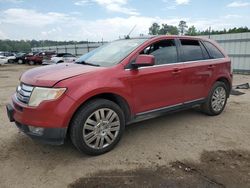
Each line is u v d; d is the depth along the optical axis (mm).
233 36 16500
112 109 3463
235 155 3463
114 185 2754
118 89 3469
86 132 3283
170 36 4387
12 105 3426
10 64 28750
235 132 4355
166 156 3426
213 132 4348
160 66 4035
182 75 4340
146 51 3939
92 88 3207
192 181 2816
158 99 4055
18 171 3045
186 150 3615
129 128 4516
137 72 3705
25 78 3426
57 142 3105
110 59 3828
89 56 4375
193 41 4789
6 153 3500
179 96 4391
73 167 3135
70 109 3055
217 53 5238
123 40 4508
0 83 10859
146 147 3709
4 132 4270
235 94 7812
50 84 3039
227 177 2902
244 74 15781
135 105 3758
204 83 4848
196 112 5547
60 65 3947
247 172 3014
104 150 3461
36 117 3045
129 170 3061
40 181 2842
